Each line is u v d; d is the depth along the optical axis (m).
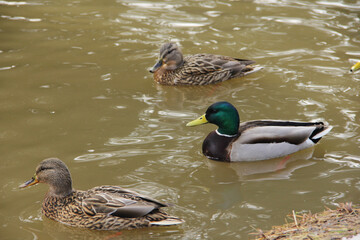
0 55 16.77
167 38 18.45
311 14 20.62
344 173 10.71
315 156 11.55
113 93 14.59
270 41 18.23
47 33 18.70
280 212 9.26
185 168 10.89
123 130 12.45
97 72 15.85
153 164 10.96
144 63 16.58
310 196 9.83
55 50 17.31
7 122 12.70
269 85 15.21
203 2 22.17
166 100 14.45
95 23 19.72
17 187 10.09
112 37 18.48
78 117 13.07
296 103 13.92
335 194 9.86
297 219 8.91
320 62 16.59
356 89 14.74
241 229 8.71
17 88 14.61
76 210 8.97
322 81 15.30
